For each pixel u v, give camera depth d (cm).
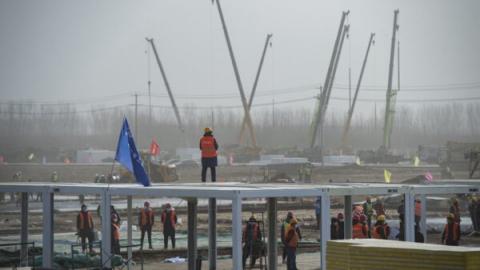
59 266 2983
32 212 6125
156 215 5847
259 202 6612
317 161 12912
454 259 1549
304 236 4322
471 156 7781
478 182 4053
